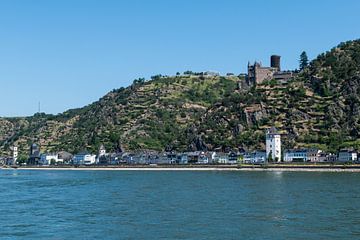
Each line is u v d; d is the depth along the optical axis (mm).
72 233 90625
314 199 135250
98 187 197125
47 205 133125
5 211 120812
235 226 94625
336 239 82562
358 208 116000
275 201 132375
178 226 95562
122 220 103938
